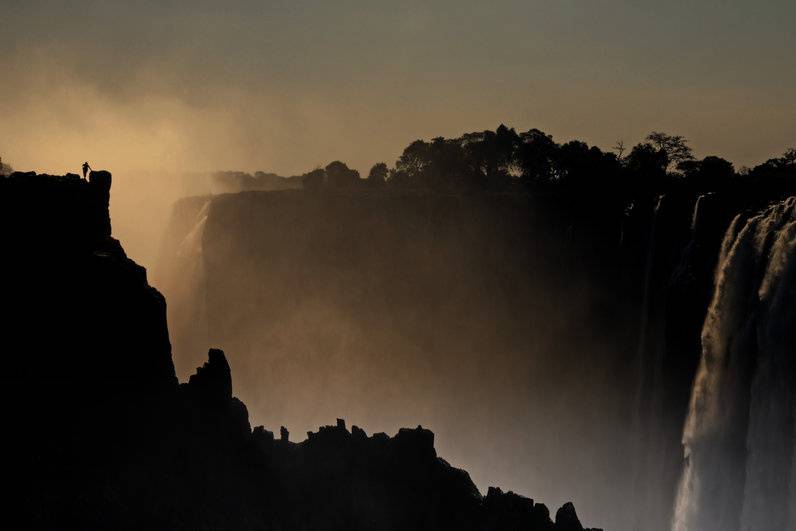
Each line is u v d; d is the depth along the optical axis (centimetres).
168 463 10325
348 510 10838
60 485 9694
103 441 10194
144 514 9812
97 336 10588
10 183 10906
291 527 10512
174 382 11038
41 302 10531
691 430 19662
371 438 11606
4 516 9319
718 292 19400
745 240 19000
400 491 11175
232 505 10281
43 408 10131
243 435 11019
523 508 11438
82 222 11156
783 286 17688
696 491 19438
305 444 11575
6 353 10244
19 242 10719
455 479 11438
